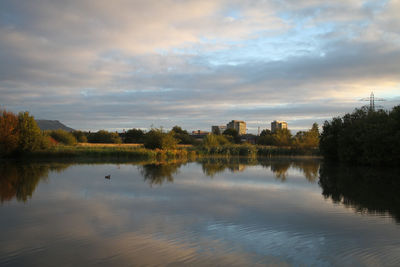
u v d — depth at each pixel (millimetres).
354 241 10477
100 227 11898
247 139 164250
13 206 15336
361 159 42656
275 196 18656
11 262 8570
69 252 9320
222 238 10703
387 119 40750
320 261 8789
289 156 72938
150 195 18500
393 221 13039
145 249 9602
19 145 46750
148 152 56812
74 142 76375
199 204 16156
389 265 8547
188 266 8375
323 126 54281
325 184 23891
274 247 9867
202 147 77188
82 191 19609
